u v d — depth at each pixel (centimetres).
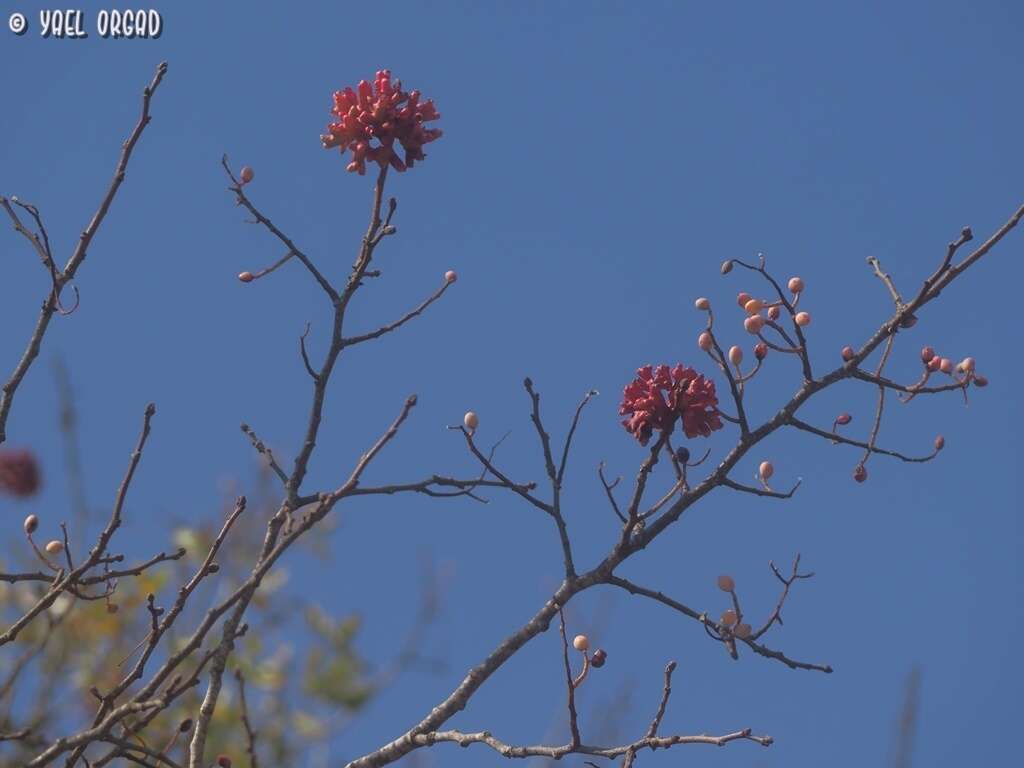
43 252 771
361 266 781
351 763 755
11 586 1109
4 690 752
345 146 793
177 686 671
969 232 753
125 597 1169
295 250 790
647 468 740
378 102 783
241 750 1143
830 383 766
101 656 1112
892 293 771
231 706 1186
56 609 1062
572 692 721
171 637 1180
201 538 1230
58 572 723
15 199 772
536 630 748
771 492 757
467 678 753
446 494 766
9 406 751
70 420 938
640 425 743
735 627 746
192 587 695
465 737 736
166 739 1130
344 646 1246
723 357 754
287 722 1195
